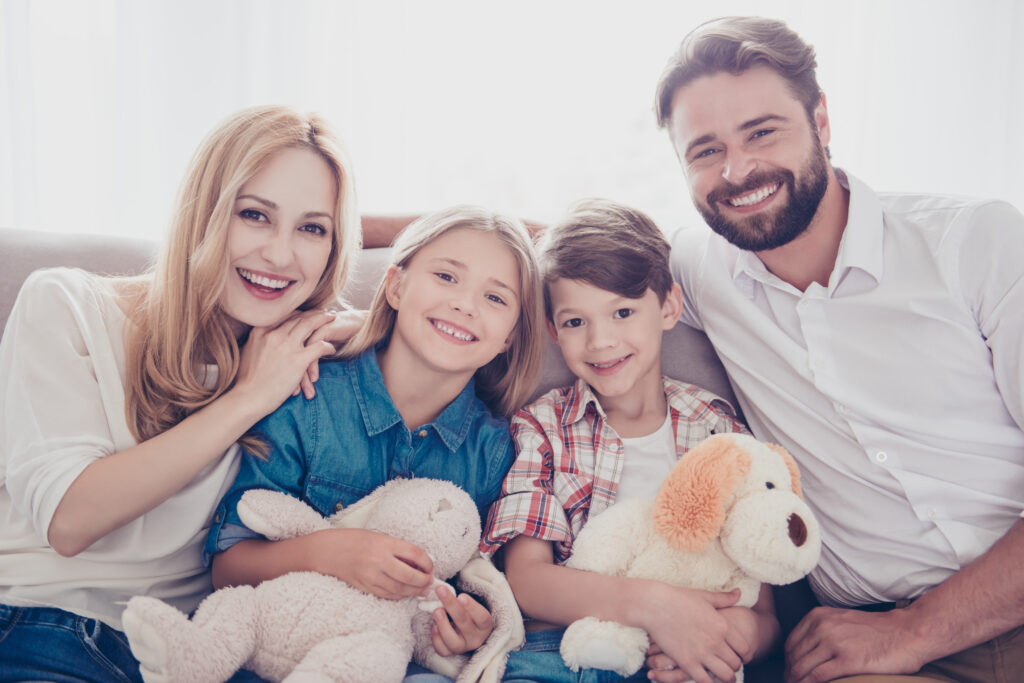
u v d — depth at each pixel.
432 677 0.88
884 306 1.06
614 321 1.14
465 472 1.13
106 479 0.86
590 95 2.22
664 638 0.89
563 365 1.31
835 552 1.10
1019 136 2.15
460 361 1.08
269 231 0.99
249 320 1.02
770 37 1.08
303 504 0.98
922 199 1.13
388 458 1.09
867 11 2.18
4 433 0.94
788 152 1.07
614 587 0.94
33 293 0.97
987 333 1.03
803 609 1.19
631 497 1.11
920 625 0.92
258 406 0.95
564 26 2.20
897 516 1.05
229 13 1.99
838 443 1.10
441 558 0.92
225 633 0.80
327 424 1.06
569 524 1.12
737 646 0.89
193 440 0.90
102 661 0.88
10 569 0.91
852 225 1.08
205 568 1.02
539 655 0.96
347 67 2.07
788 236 1.10
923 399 1.05
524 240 1.15
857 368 1.08
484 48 2.17
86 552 0.92
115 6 1.94
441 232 1.12
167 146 2.00
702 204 1.13
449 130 2.18
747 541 0.83
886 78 2.19
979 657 0.96
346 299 1.31
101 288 1.02
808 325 1.11
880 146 2.20
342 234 1.07
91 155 2.04
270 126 1.00
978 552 1.00
